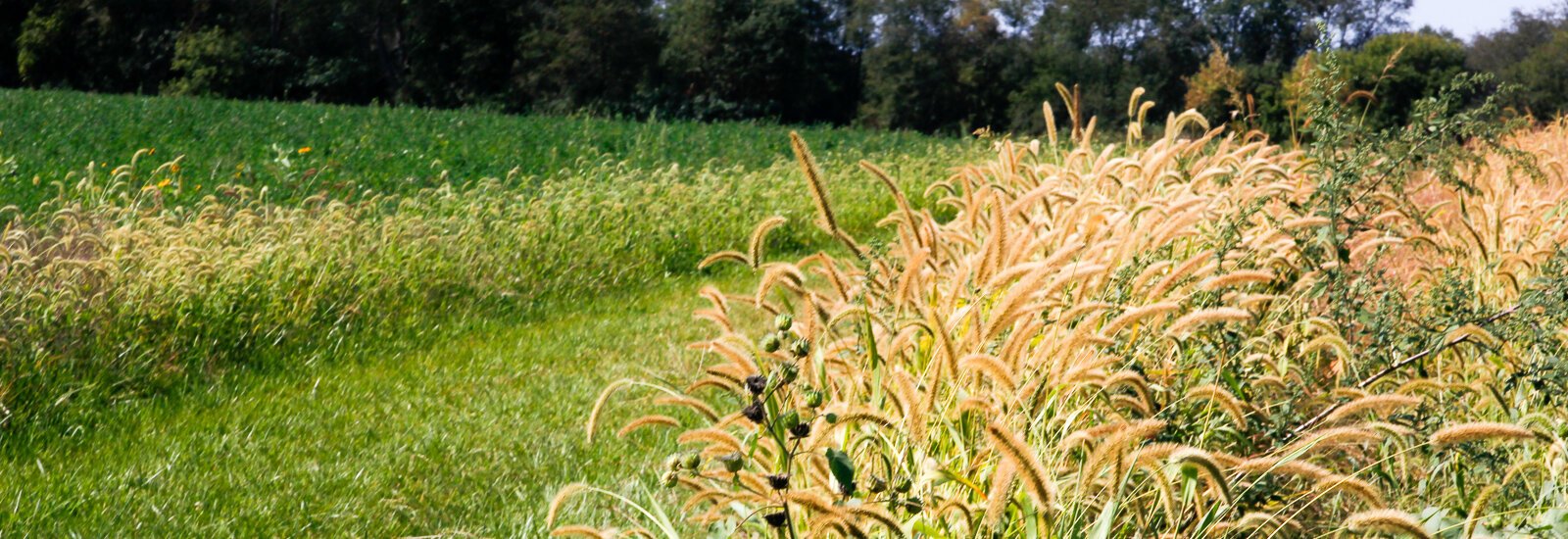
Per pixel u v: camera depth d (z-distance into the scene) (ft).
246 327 23.25
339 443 18.22
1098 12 208.03
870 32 225.56
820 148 77.92
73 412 19.16
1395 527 7.98
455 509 15.52
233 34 181.57
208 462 17.39
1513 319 12.48
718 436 9.51
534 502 15.43
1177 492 10.30
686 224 35.32
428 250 28.04
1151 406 9.57
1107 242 11.95
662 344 24.08
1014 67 213.66
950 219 41.55
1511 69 135.54
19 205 35.35
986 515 8.57
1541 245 17.19
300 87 193.98
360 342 23.95
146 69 184.65
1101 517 8.39
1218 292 12.35
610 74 199.31
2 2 182.19
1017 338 9.62
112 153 55.36
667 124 95.04
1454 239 16.70
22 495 16.03
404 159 58.70
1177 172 17.38
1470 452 10.36
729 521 11.53
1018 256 11.14
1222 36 205.05
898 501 8.99
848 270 13.61
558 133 82.94
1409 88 71.56
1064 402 10.16
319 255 26.50
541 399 20.35
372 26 196.85
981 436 9.80
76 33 179.73
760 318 25.20
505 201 35.91
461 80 199.62
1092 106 199.21
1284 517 10.83
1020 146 19.75
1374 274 13.62
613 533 9.69
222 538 14.75
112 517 15.35
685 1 214.69
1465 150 15.39
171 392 20.83
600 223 34.19
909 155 62.44
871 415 9.31
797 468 10.26
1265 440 11.53
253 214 28.48
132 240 24.63
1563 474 10.38
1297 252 14.08
